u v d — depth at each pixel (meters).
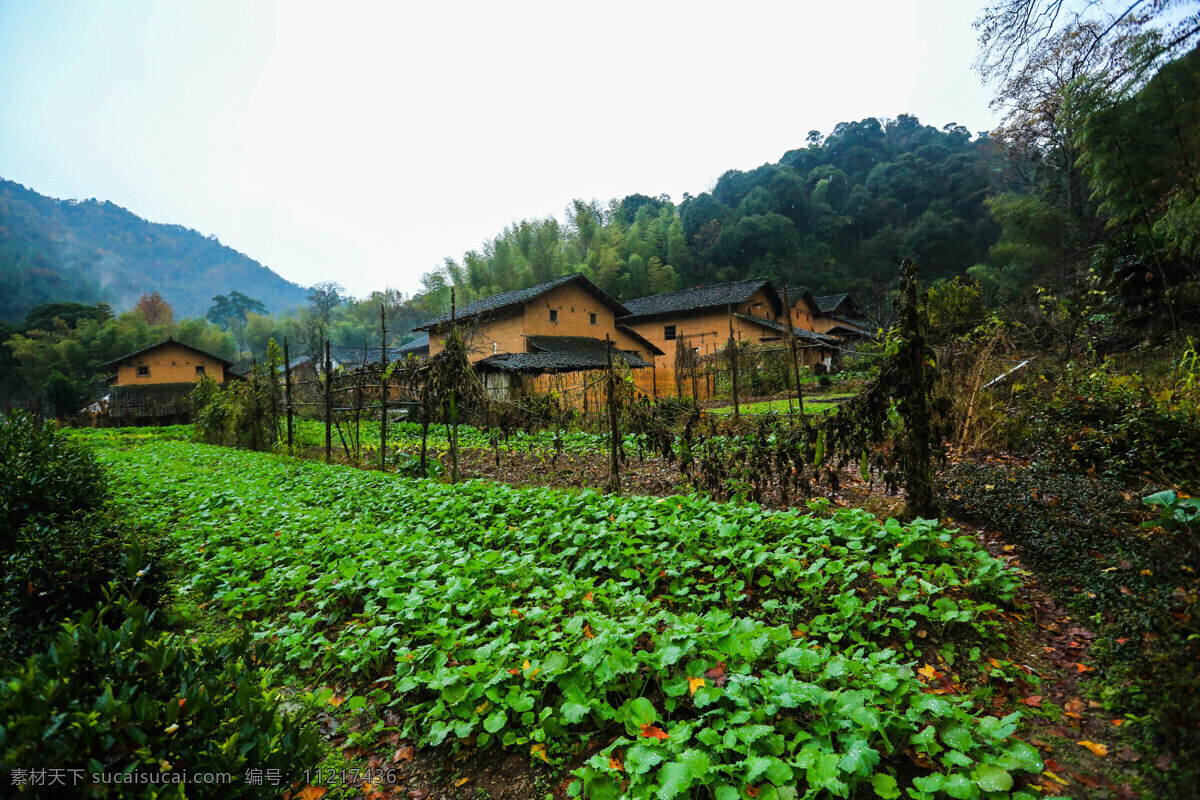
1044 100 18.00
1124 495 5.76
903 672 3.40
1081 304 14.65
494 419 11.42
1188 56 10.15
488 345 29.84
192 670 2.60
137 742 2.07
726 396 24.69
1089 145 12.53
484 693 3.47
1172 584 4.00
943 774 2.86
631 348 34.47
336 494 9.66
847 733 2.99
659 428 8.44
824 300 46.31
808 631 4.33
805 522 5.75
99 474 7.86
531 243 47.12
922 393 6.08
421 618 4.54
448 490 8.78
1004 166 57.44
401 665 3.91
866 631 4.28
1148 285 12.61
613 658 3.50
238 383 19.50
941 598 4.27
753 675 3.62
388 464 13.57
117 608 4.18
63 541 4.45
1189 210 10.17
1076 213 28.06
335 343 66.88
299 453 15.72
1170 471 6.19
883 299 46.44
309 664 4.49
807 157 82.19
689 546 5.53
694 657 3.66
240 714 2.55
